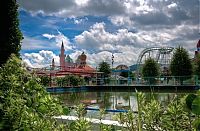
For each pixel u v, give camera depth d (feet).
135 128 5.36
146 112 5.09
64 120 5.74
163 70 251.60
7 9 40.98
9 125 5.22
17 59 6.32
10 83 5.88
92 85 172.96
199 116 4.25
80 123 5.06
